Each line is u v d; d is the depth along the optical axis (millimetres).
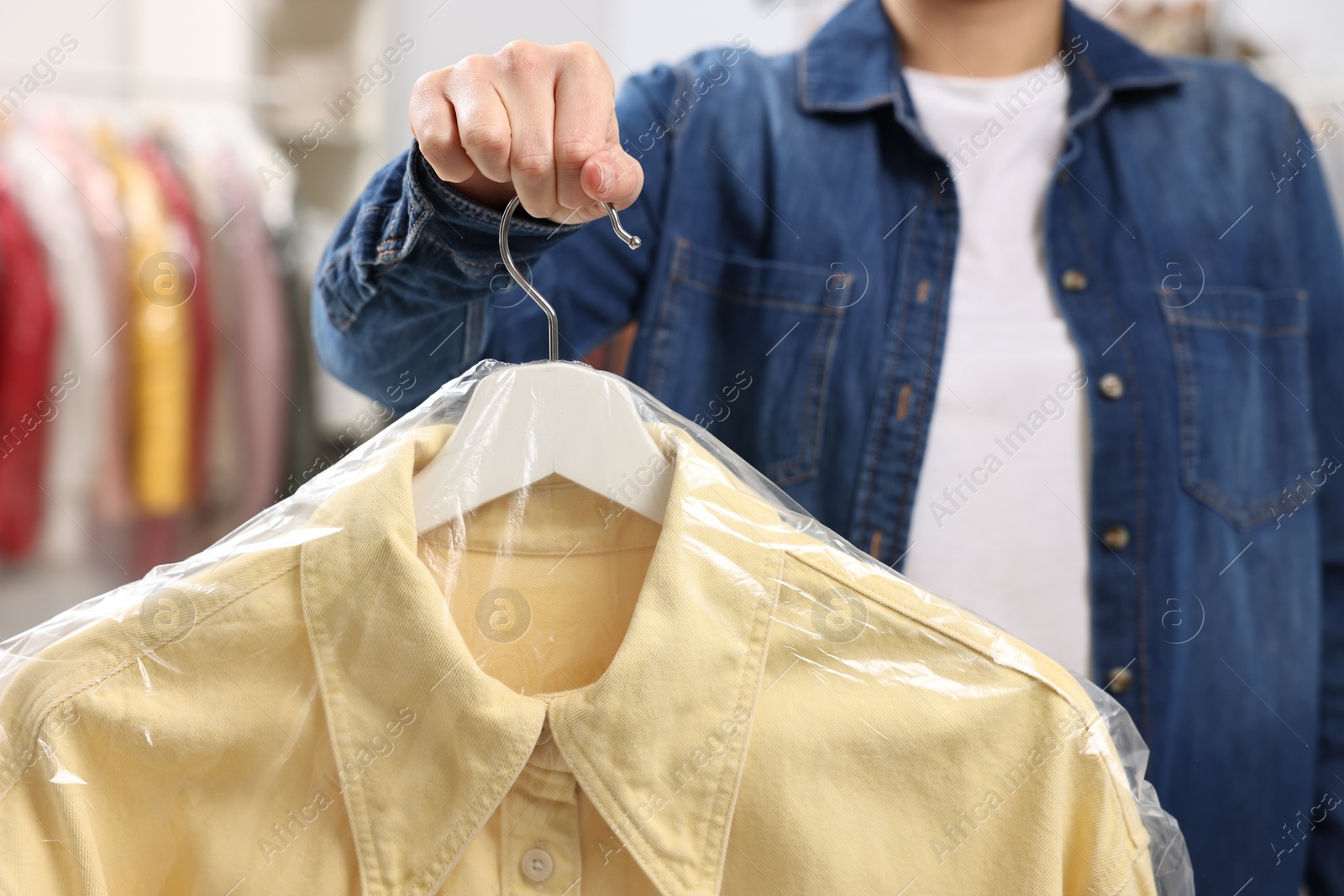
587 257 935
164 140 1930
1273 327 995
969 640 577
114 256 1766
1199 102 999
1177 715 934
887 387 938
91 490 1766
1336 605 998
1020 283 973
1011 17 973
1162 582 930
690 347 966
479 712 533
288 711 553
